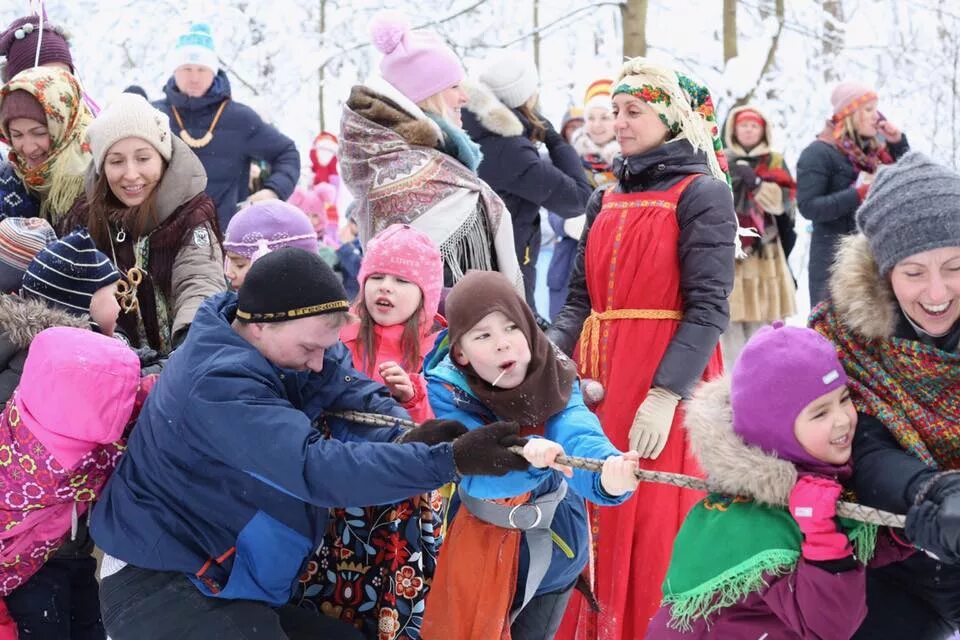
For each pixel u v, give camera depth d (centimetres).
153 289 437
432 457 286
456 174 470
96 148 437
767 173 749
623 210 407
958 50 1505
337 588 333
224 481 300
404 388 352
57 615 344
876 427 279
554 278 754
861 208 287
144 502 304
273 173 674
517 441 290
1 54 575
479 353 311
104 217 439
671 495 389
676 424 390
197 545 302
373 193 467
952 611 293
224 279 445
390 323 402
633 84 406
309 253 306
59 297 354
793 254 1288
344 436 328
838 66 1566
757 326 749
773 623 275
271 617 303
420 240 406
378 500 288
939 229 268
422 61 489
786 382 270
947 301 270
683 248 397
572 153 595
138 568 308
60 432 308
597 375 406
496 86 571
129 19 1443
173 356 310
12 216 477
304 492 289
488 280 313
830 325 289
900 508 265
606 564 391
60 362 306
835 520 263
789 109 1488
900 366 277
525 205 559
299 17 1539
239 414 290
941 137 1491
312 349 307
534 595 328
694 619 282
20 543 322
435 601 318
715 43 1576
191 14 1446
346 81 1516
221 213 665
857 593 260
